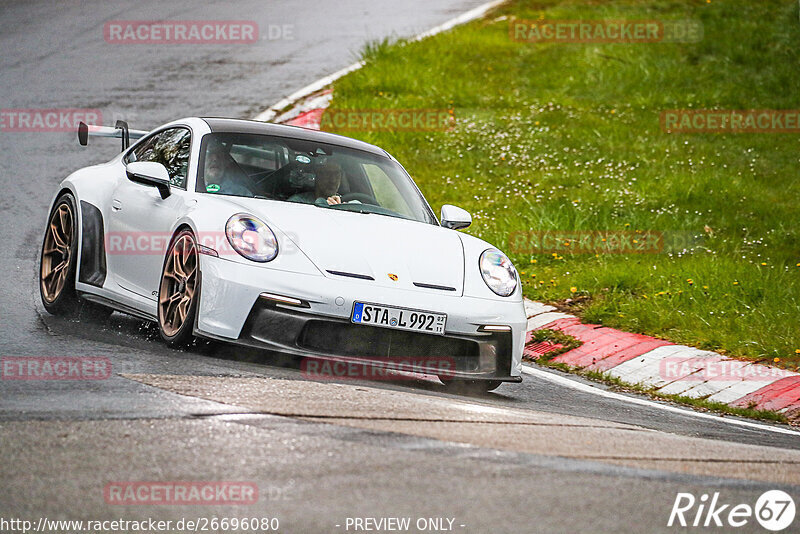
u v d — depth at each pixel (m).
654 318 28.50
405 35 72.06
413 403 15.37
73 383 14.78
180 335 18.67
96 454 10.96
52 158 43.44
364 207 21.56
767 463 14.18
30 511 9.16
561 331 28.11
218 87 57.88
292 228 18.91
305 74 61.31
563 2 82.50
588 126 54.47
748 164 49.03
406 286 18.48
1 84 57.16
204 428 12.21
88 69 61.66
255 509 9.44
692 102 59.84
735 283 30.92
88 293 22.61
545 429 14.28
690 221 39.28
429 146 50.09
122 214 21.94
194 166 21.05
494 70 64.00
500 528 9.27
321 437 12.10
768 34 70.88
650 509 10.42
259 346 17.67
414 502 9.84
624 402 21.70
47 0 86.88
